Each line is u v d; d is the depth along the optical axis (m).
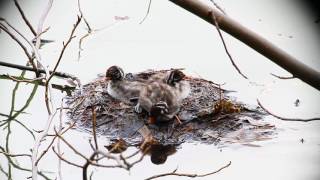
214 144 10.74
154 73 13.91
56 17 18.73
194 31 17.53
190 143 10.84
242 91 13.09
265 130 11.20
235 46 16.31
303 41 16.41
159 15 18.84
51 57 15.66
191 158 10.22
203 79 13.47
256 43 6.59
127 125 11.52
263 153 10.27
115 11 19.17
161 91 11.68
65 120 12.10
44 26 18.03
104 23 18.14
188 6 6.69
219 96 12.66
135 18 18.55
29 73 15.02
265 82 13.66
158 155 10.44
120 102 12.43
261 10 19.00
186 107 12.02
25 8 19.31
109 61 15.29
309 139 10.73
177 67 14.72
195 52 15.84
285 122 11.57
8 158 10.73
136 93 12.44
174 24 18.08
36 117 12.47
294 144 10.55
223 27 6.65
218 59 15.31
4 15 18.66
